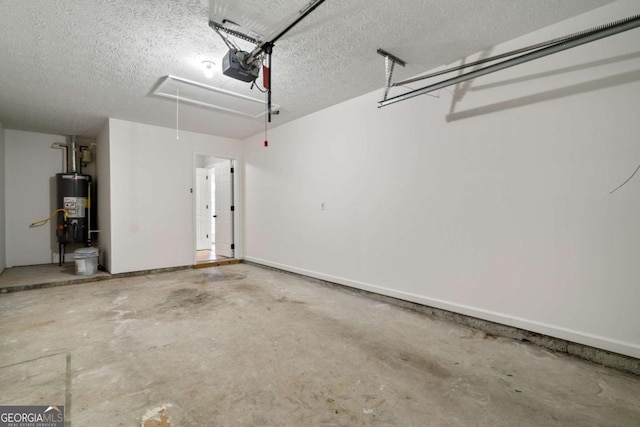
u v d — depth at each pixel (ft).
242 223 18.85
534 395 5.35
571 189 6.89
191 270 16.25
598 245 6.57
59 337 7.61
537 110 7.34
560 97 7.00
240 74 7.37
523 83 7.54
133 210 14.78
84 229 16.16
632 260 6.18
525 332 7.55
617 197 6.34
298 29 7.25
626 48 6.20
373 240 11.16
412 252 9.95
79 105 12.42
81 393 5.31
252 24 7.07
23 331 7.96
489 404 5.10
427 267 9.54
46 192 16.88
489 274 8.18
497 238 8.03
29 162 16.38
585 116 6.69
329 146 12.85
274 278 14.37
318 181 13.43
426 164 9.53
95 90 10.88
